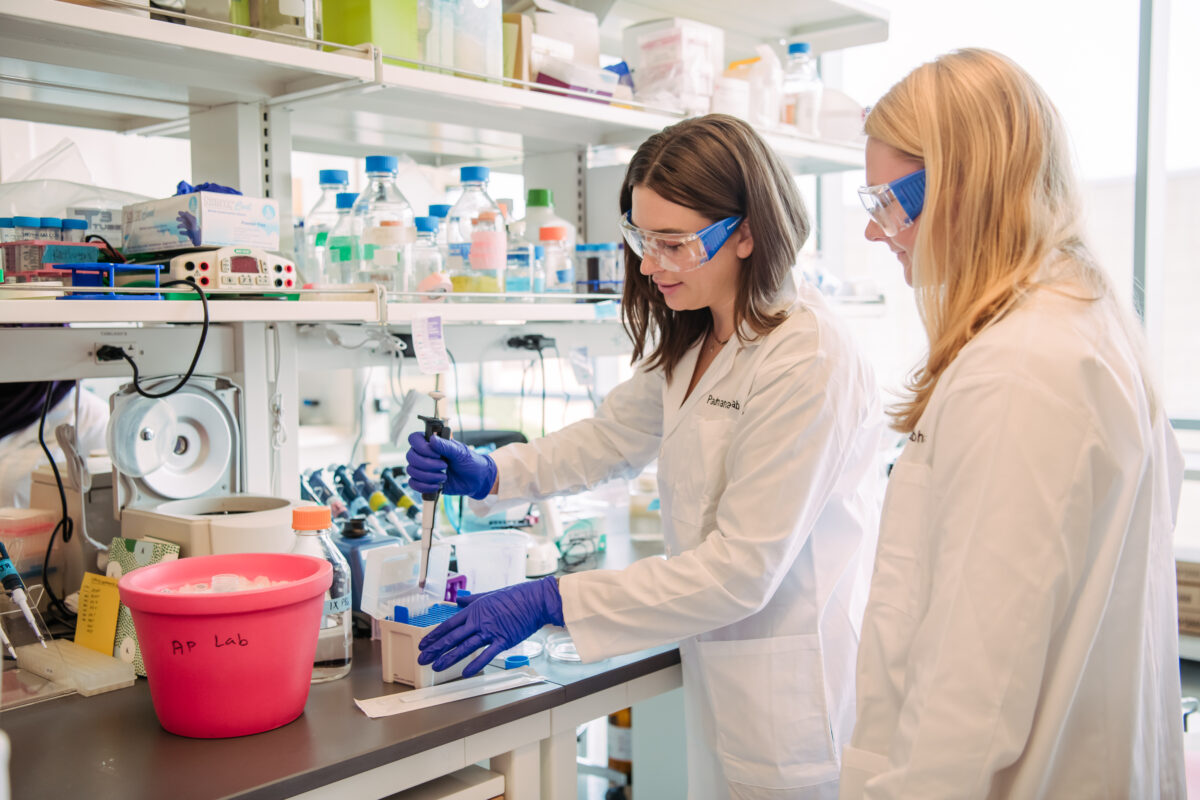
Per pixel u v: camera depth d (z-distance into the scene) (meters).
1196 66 2.99
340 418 4.11
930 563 1.05
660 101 2.22
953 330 1.06
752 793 1.55
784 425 1.42
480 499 1.80
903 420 1.16
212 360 1.86
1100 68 3.04
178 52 1.50
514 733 1.45
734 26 2.77
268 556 1.45
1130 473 0.98
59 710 1.38
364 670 1.54
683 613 1.42
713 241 1.43
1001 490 0.96
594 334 2.59
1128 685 1.03
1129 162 3.05
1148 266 3.04
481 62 1.86
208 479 1.84
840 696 1.62
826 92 2.74
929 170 1.07
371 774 1.28
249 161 1.89
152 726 1.32
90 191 1.86
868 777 1.11
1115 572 1.00
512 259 2.10
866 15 2.70
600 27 2.60
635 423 1.88
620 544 2.42
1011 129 1.05
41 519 1.76
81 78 1.69
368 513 2.02
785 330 1.49
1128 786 1.03
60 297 1.40
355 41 1.69
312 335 2.01
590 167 2.57
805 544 1.57
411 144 2.46
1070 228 1.07
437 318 1.71
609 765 2.75
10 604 1.57
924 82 1.10
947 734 0.95
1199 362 3.11
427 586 1.65
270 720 1.30
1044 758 1.00
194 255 1.50
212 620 1.24
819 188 3.82
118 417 1.68
